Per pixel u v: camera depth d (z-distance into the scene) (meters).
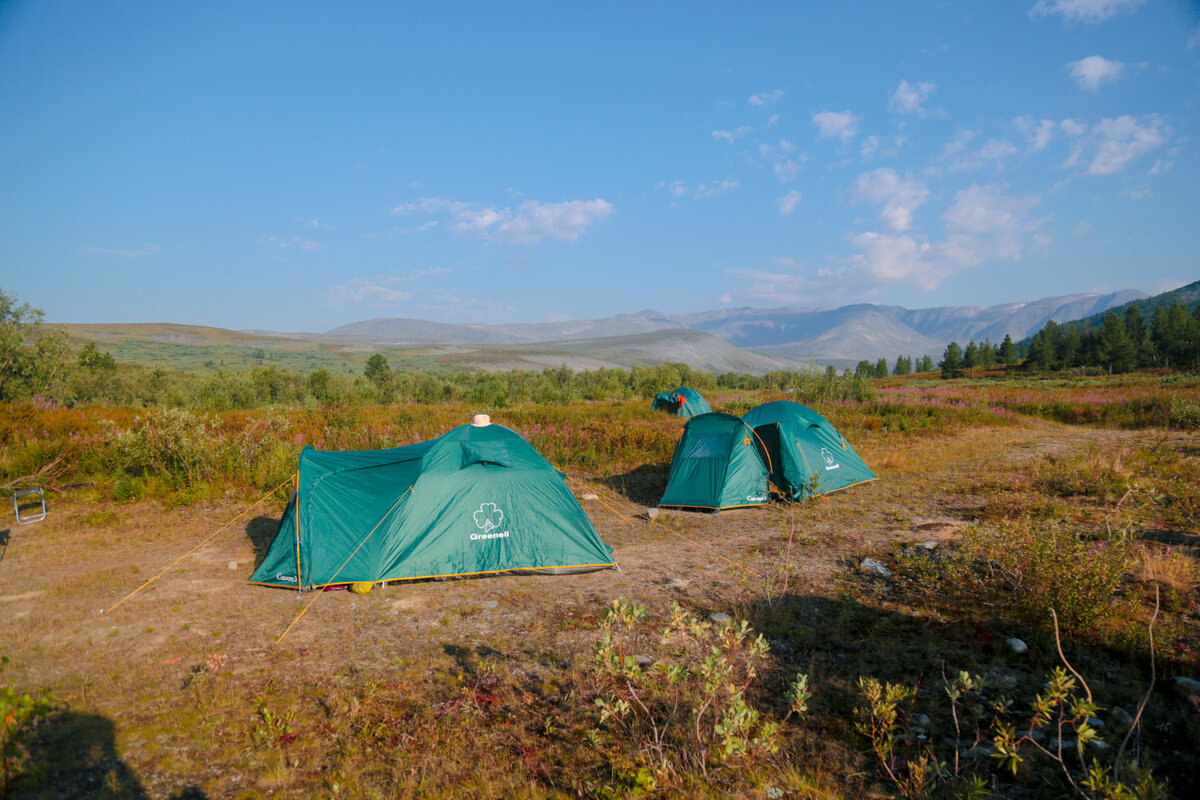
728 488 11.74
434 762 4.16
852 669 5.38
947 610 6.57
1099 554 6.33
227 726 4.62
